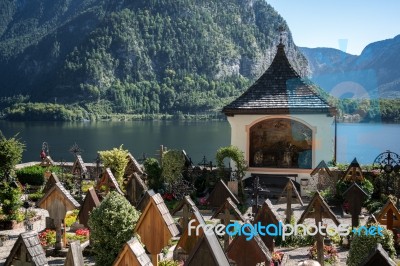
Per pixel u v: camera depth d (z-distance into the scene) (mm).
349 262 11789
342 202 20234
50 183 19422
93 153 78250
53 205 14438
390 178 20719
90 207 14523
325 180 21922
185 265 8180
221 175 22516
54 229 16375
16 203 18016
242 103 23812
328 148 22906
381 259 8695
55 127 136875
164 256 13664
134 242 8586
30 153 80312
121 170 22562
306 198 22141
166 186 22312
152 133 112875
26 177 25312
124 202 12328
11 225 17672
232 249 10094
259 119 23453
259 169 23406
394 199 18844
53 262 13859
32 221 18375
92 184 24500
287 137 23312
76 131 122375
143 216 10766
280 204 20844
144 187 18453
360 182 20203
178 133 111500
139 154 74938
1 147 22547
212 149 79500
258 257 9930
